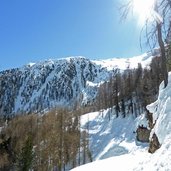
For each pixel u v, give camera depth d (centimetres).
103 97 15838
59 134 9631
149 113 2536
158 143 1864
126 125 13100
